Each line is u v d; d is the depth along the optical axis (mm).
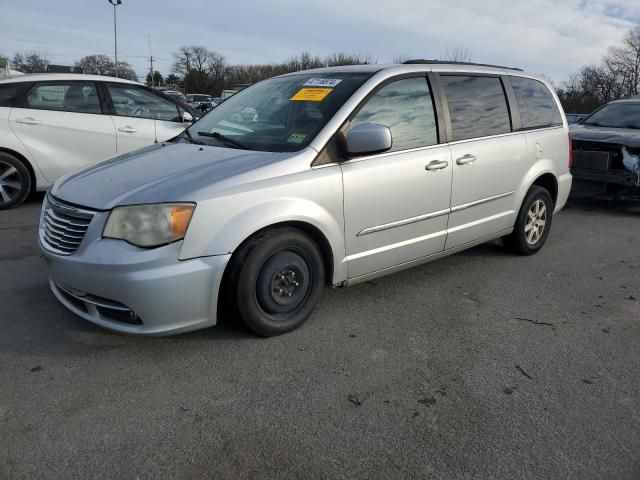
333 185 3396
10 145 6449
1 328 3416
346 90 3711
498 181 4613
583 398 2848
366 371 3061
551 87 5520
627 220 7191
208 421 2562
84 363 3043
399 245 3900
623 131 7816
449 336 3543
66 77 6875
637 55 59250
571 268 5039
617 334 3645
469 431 2543
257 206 3080
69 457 2291
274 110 3885
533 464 2330
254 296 3203
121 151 7215
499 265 5043
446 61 4469
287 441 2436
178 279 2881
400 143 3840
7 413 2570
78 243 2984
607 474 2281
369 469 2275
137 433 2461
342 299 4105
